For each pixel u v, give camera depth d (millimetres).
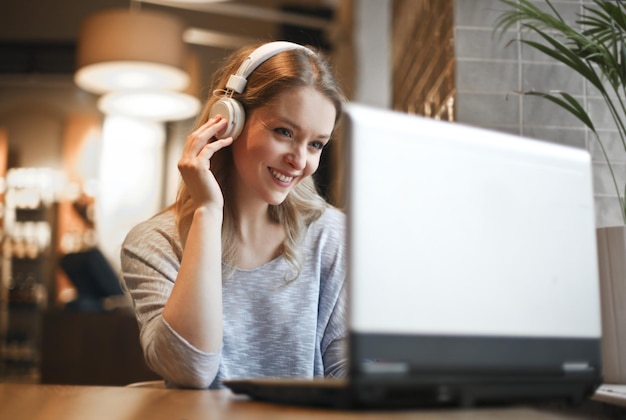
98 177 6867
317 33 5953
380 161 794
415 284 802
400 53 3117
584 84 2146
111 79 4797
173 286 1385
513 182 884
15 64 6754
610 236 1473
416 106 2730
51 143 6918
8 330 6719
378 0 5094
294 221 1604
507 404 946
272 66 1434
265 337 1543
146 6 6465
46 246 6812
